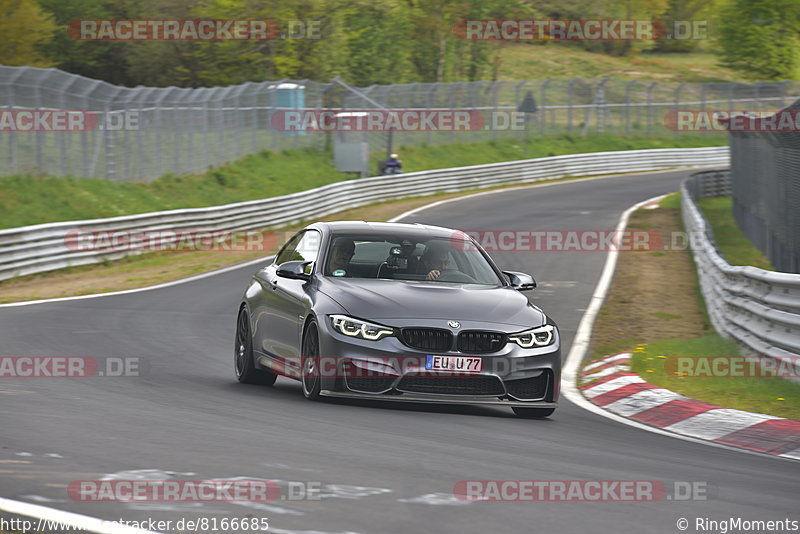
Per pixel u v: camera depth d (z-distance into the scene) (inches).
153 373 1379.2
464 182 6555.1
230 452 820.6
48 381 1248.2
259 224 4338.1
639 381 1397.6
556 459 877.2
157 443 849.5
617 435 1061.1
